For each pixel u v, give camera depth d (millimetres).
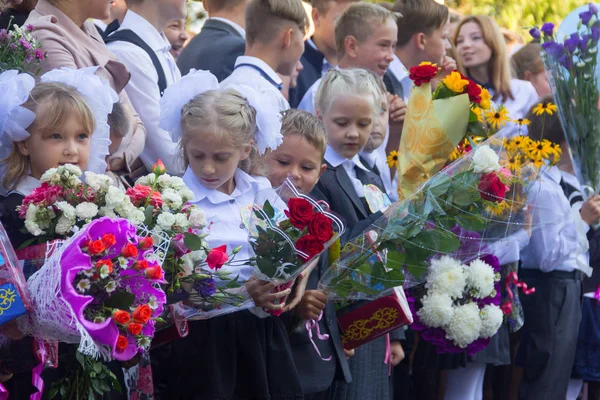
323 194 9062
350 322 8477
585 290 12344
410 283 8445
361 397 9070
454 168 8289
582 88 11000
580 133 11094
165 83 9492
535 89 15133
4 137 6633
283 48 10391
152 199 6301
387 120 10609
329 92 9359
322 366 8008
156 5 9625
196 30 18828
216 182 7387
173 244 6273
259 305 6945
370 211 9320
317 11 12992
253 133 7574
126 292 5590
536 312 11711
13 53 7371
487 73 13961
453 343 9727
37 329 5664
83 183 6262
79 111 6734
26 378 6359
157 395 7383
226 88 7609
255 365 7152
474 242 8359
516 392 11969
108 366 6746
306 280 7625
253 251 6930
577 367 12305
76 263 5410
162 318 6719
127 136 8078
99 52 8367
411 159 9211
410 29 12570
